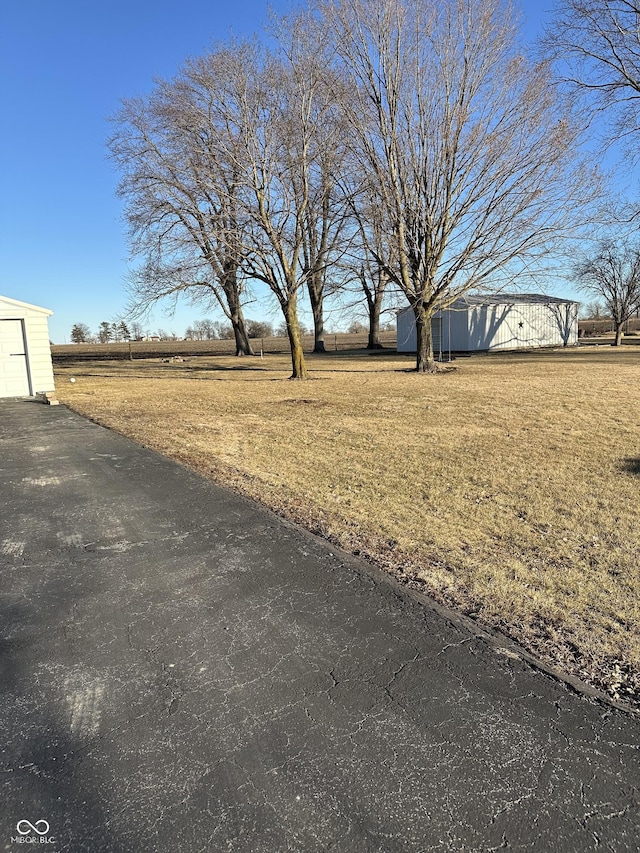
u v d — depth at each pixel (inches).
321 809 67.4
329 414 403.5
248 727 81.7
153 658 99.3
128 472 232.2
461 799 68.8
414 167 637.9
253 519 171.8
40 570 136.0
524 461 251.0
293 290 705.0
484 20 585.6
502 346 1290.6
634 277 1294.3
